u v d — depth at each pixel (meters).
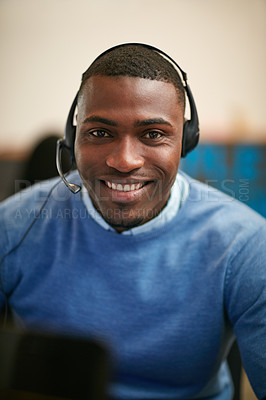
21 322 0.83
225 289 0.74
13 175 2.31
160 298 0.75
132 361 0.75
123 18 2.17
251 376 0.67
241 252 0.74
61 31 2.26
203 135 2.07
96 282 0.77
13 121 2.36
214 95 2.11
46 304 0.79
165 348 0.74
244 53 2.08
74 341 0.33
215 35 2.09
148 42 2.14
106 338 0.75
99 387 0.32
